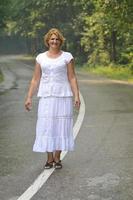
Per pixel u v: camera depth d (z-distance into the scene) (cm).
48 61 798
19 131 1215
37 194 680
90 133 1155
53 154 830
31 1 7700
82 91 2389
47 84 798
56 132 803
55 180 749
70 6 7088
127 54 4391
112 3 3538
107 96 2091
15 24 8375
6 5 4388
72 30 6862
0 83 3284
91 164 845
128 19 3675
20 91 2494
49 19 7706
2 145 1032
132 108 1638
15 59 9112
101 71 4581
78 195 672
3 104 1864
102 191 688
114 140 1061
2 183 739
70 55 808
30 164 855
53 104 797
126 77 3681
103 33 5019
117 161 862
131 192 681
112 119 1384
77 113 1527
